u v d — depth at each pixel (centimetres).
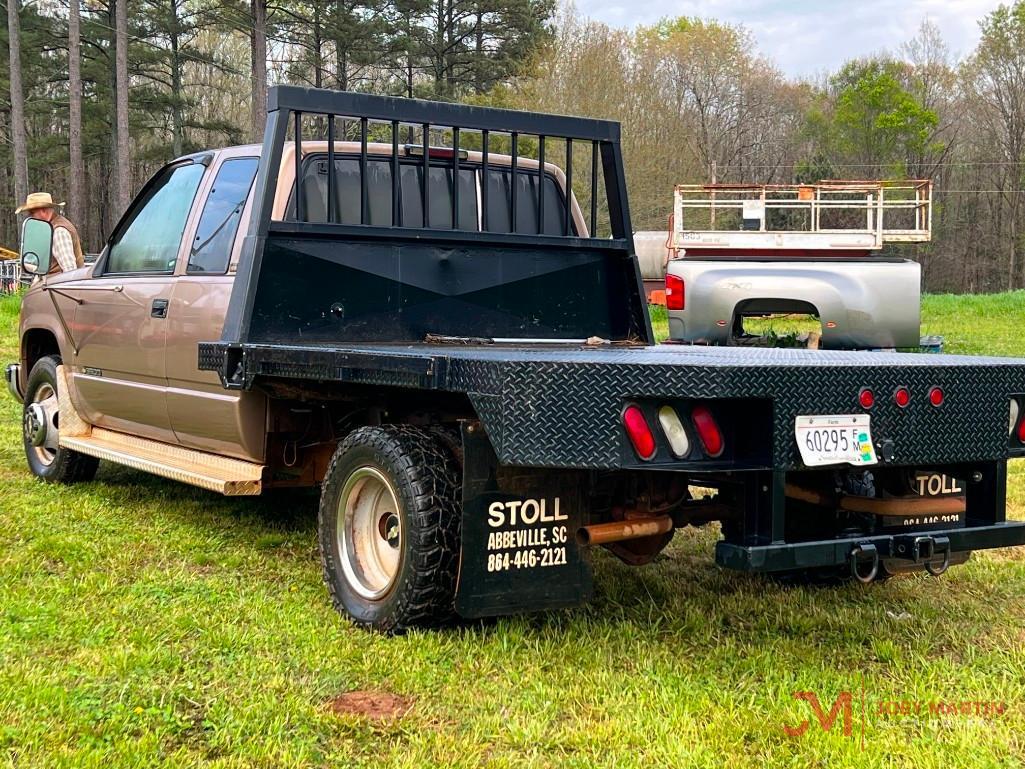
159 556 492
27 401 702
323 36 4688
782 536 335
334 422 489
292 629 386
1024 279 5803
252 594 433
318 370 399
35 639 367
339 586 407
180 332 525
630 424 322
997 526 376
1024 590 468
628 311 562
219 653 359
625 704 322
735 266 851
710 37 5697
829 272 830
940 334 1912
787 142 6003
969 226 5953
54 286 678
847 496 392
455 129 513
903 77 5841
